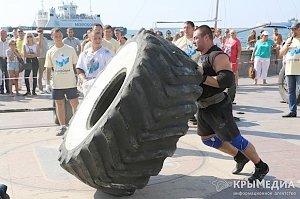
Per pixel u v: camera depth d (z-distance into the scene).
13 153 6.58
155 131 3.86
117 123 3.82
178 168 5.60
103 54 6.98
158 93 3.80
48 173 5.54
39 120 9.38
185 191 4.77
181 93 3.90
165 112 3.83
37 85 15.02
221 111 4.70
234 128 4.75
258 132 7.61
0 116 9.91
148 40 4.04
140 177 4.14
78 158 4.13
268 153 6.19
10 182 5.22
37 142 7.32
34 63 13.56
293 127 8.02
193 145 6.80
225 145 5.14
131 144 3.83
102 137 3.90
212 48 4.74
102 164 4.01
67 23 51.34
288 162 5.74
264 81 15.25
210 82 4.49
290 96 9.05
